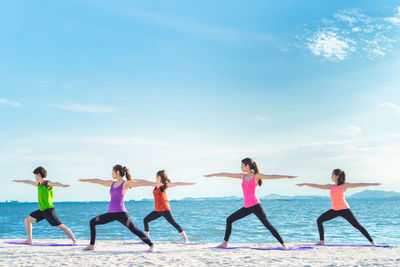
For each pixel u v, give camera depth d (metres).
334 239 15.20
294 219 30.28
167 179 10.62
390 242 13.93
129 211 64.62
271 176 8.27
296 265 6.22
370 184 9.41
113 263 6.48
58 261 6.69
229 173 8.81
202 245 10.23
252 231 19.06
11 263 6.48
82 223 27.50
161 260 6.84
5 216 45.41
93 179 8.29
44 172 9.48
